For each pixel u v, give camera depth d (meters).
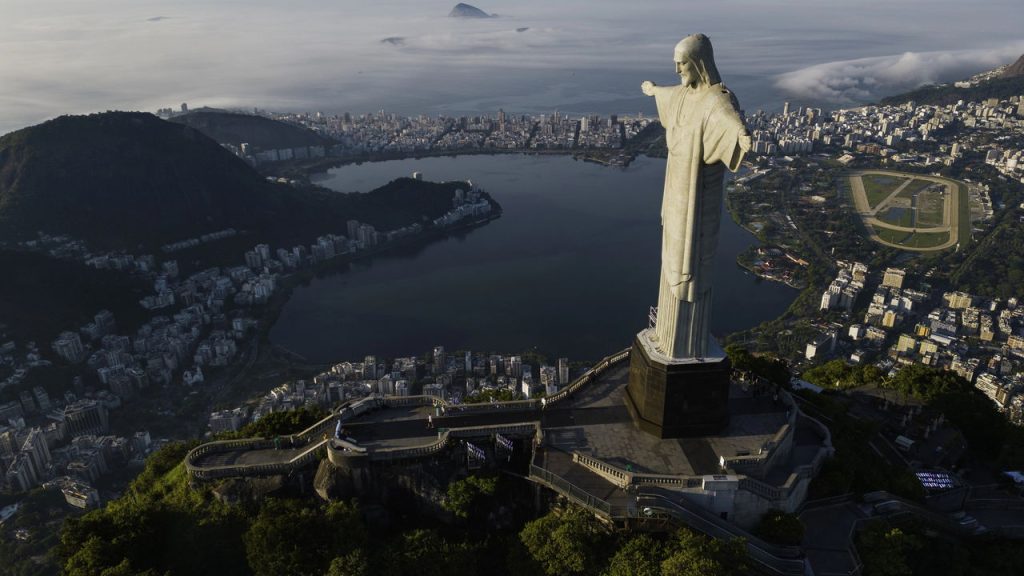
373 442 68.25
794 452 69.31
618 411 74.50
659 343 69.62
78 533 61.12
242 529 62.59
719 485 60.19
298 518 59.72
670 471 63.34
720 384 67.56
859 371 98.06
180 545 61.16
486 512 66.25
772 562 57.62
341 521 60.00
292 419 76.12
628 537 58.62
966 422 85.62
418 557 58.25
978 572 63.12
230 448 70.94
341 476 65.62
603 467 63.22
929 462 78.50
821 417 78.50
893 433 83.50
